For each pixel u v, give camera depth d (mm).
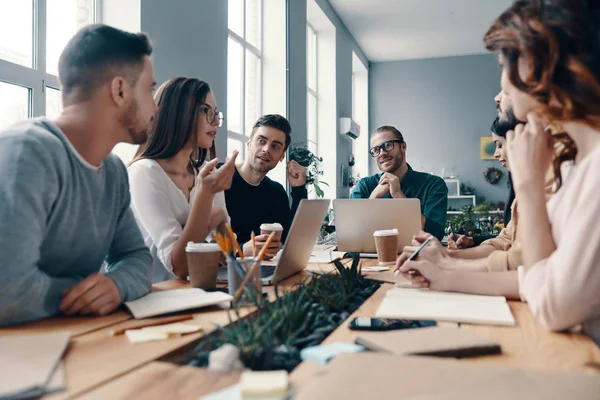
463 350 723
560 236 999
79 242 1138
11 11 2273
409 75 9359
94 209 1167
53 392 579
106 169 1229
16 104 2301
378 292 1234
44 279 968
